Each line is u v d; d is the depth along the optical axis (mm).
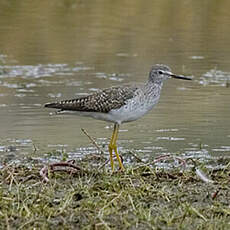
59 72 23547
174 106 19281
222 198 11242
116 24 30625
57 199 11156
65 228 9734
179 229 9672
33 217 10102
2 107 19188
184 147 15398
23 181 12148
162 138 16234
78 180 12398
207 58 25234
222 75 23078
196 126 17188
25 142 15891
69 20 31312
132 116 14297
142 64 24328
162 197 11219
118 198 10953
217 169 13156
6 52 26031
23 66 24344
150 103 14430
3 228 9766
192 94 20703
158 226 9758
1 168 13250
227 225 9734
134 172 12891
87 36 28516
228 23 30688
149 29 29781
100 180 12094
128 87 14266
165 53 25906
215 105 19297
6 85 21844
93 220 9977
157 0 35500
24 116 18328
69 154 14914
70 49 26609
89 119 18391
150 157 14602
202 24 30516
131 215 10273
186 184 12117
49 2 35375
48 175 12281
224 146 15445
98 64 24547
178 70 23578
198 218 10156
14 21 30688
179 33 29031
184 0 35219
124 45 27203
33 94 20672
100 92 14258
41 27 29875
